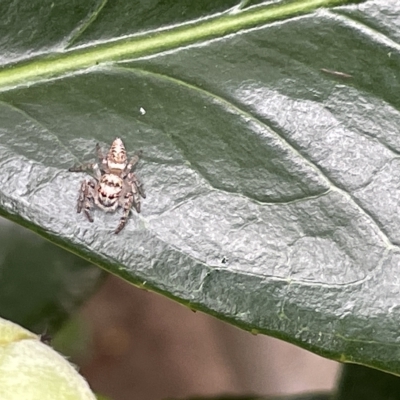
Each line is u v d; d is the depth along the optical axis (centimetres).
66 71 6
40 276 10
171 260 6
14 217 6
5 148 6
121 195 6
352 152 6
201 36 6
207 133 6
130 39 6
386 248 6
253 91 6
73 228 6
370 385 9
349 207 6
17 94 6
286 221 6
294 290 6
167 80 6
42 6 6
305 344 6
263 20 6
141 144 6
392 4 6
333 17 6
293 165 6
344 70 6
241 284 6
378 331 6
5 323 6
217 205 6
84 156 6
